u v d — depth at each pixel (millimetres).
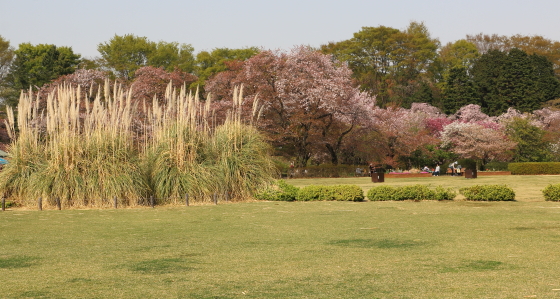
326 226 10719
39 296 5383
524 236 8859
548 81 61688
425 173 34625
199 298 5227
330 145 40594
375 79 65812
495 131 43312
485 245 8047
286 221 11719
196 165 17094
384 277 6008
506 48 77500
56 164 16109
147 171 16969
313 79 36812
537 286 5441
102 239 9508
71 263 7191
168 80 36312
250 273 6371
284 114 37156
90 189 15969
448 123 50719
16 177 16531
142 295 5383
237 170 17328
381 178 28172
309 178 34250
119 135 17203
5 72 53219
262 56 37219
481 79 63219
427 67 70188
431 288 5449
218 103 34719
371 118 39469
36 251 8234
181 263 7086
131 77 57938
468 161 37062
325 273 6297
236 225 11219
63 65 52562
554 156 42094
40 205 15336
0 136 42062
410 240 8711
